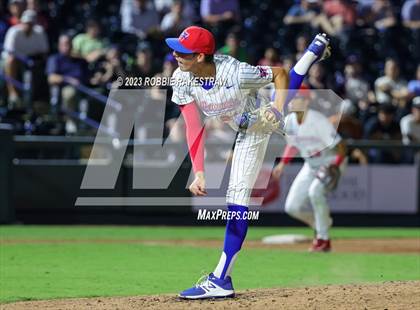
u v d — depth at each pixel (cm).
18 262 3036
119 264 3011
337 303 1883
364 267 2994
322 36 2008
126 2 5591
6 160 4456
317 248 3472
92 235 4103
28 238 3897
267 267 2966
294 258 3241
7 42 4856
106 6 5925
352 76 5322
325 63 5525
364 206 4922
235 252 1986
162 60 5172
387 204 4947
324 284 2456
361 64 5684
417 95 5334
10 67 4816
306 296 1992
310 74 5031
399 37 5944
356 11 5944
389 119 5016
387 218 4947
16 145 4522
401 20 6362
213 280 1983
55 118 4794
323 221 3453
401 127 5078
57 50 5547
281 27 5953
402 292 2022
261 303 1898
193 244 3753
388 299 1925
